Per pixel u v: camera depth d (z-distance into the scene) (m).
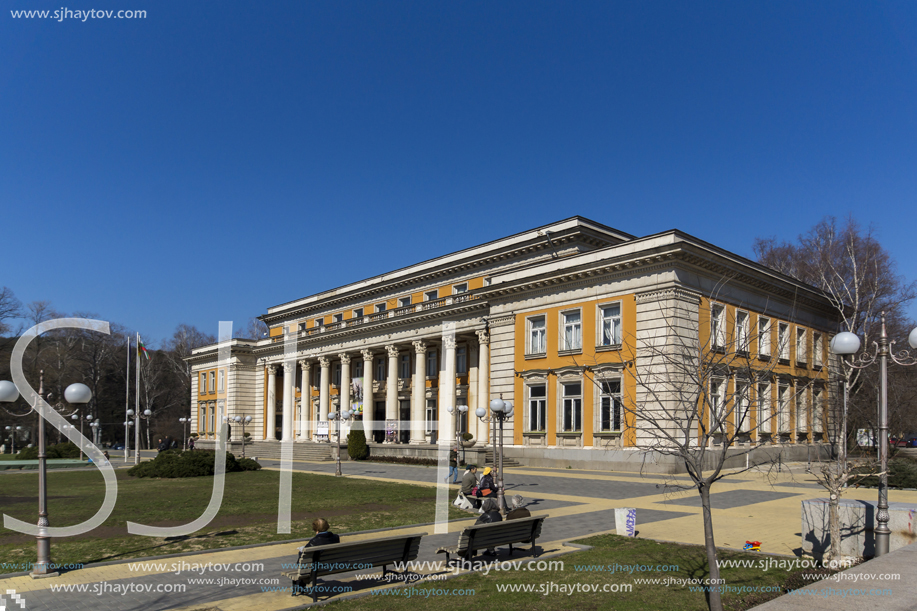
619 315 34.16
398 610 8.83
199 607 9.14
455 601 9.22
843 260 48.00
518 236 46.19
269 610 8.96
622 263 33.25
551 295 37.62
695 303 32.56
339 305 63.28
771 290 37.72
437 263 52.97
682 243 30.94
